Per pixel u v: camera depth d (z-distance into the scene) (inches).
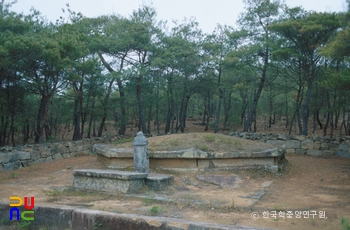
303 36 667.4
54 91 669.3
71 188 359.3
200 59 887.1
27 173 484.7
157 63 765.3
